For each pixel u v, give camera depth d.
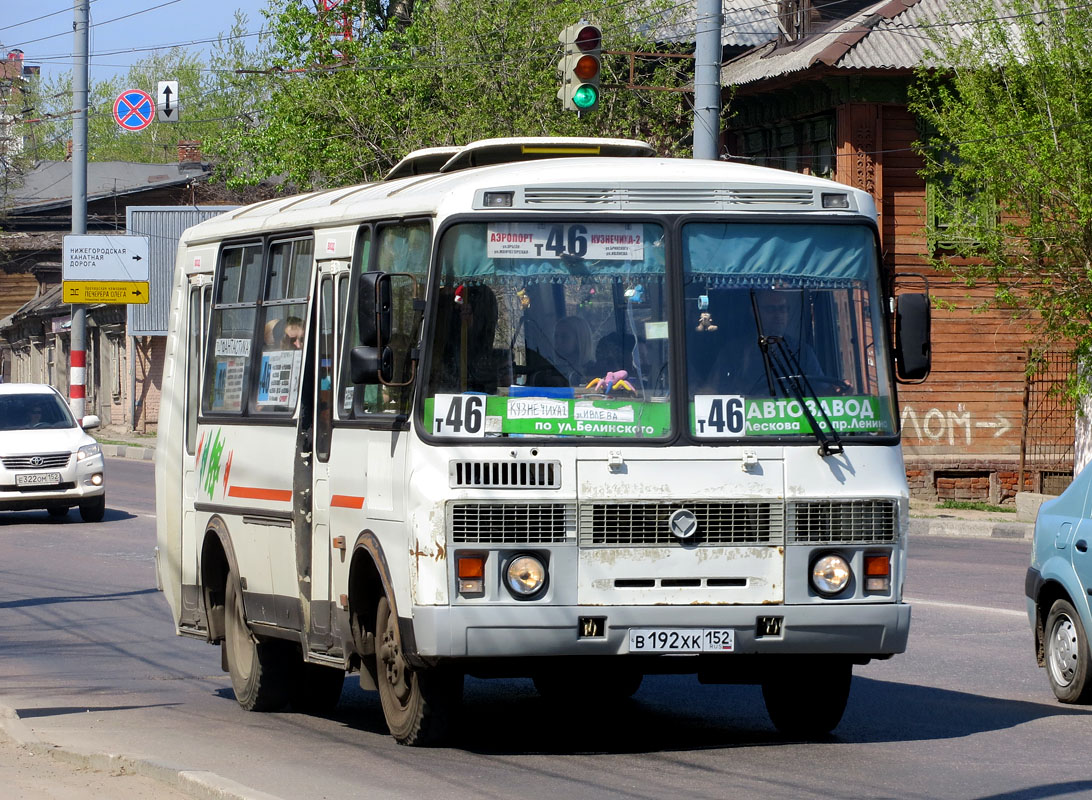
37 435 51.31
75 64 84.44
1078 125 45.53
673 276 17.05
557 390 16.67
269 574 20.70
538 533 16.38
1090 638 20.45
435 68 68.12
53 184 152.50
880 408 17.30
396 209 17.88
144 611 32.41
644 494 16.53
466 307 16.73
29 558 41.62
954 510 55.94
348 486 18.33
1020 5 47.84
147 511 55.28
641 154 20.70
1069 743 18.00
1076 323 47.62
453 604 16.25
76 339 83.81
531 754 17.56
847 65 57.50
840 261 17.52
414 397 16.64
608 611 16.39
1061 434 60.66
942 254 59.78
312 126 72.19
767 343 17.05
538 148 20.14
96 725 20.19
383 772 16.44
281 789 15.55
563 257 16.98
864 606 16.86
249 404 21.59
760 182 17.42
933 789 15.30
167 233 105.12
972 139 46.97
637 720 20.30
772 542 16.73
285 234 20.86
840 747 17.83
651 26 66.50
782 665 17.38
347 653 18.36
